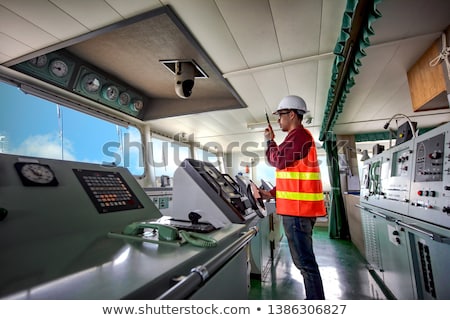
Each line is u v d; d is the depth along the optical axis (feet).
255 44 6.93
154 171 14.12
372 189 8.94
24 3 4.98
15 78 7.43
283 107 6.68
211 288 2.37
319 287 5.66
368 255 10.09
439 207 4.17
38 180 2.54
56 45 6.36
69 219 2.52
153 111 12.69
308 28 6.22
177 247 2.31
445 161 4.09
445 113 12.94
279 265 10.87
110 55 8.05
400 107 12.39
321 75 8.78
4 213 2.06
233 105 11.48
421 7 5.54
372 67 8.38
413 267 5.24
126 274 1.66
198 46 6.92
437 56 6.73
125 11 5.35
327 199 22.43
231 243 3.02
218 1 5.30
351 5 4.56
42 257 1.89
